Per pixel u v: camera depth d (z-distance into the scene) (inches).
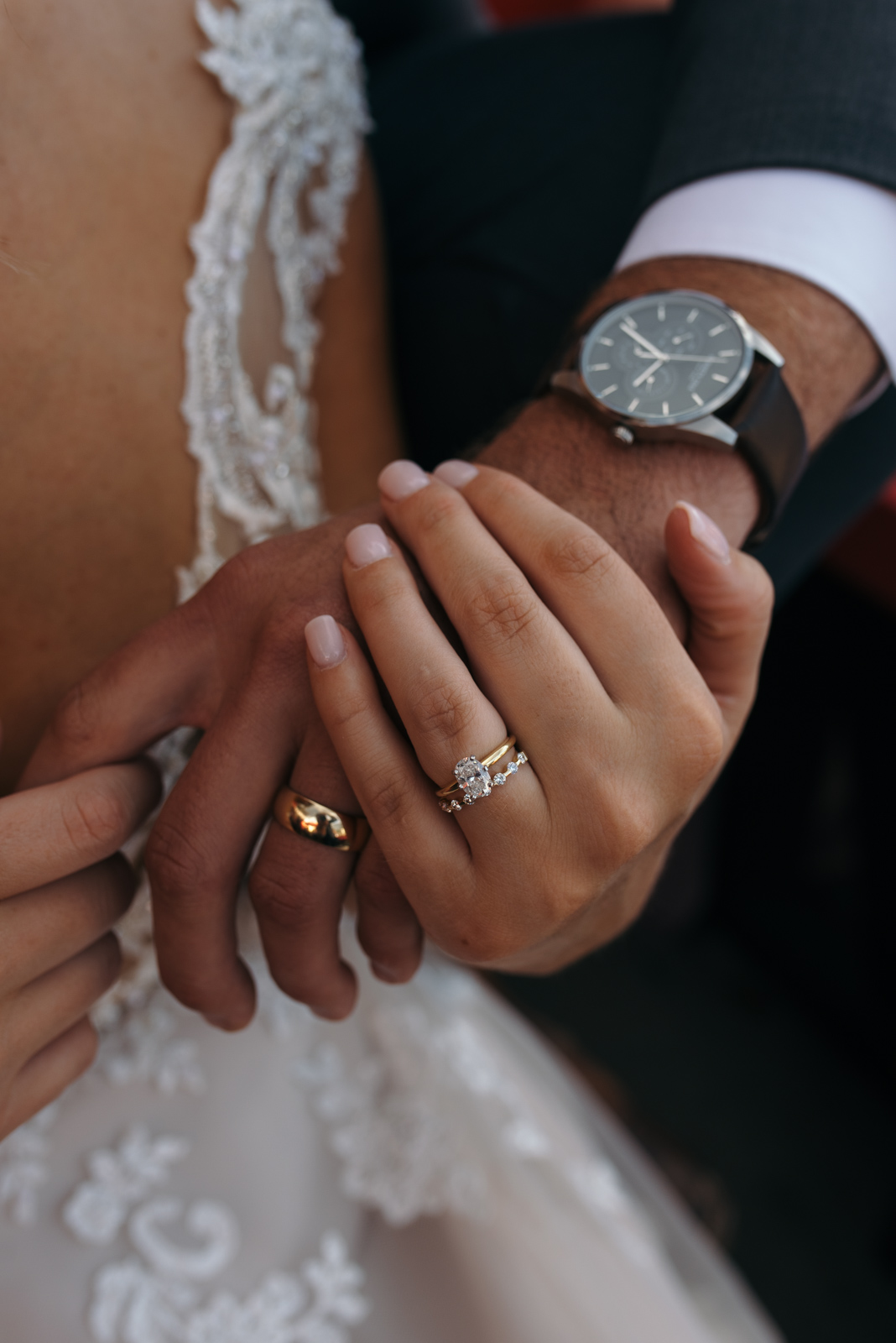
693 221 15.6
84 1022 14.6
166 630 14.1
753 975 34.6
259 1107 17.0
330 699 13.0
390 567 13.2
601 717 12.9
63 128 14.0
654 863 14.5
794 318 15.1
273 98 15.5
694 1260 21.6
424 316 19.6
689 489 14.5
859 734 29.0
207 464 15.6
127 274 14.6
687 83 16.5
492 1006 22.3
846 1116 31.1
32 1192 15.7
